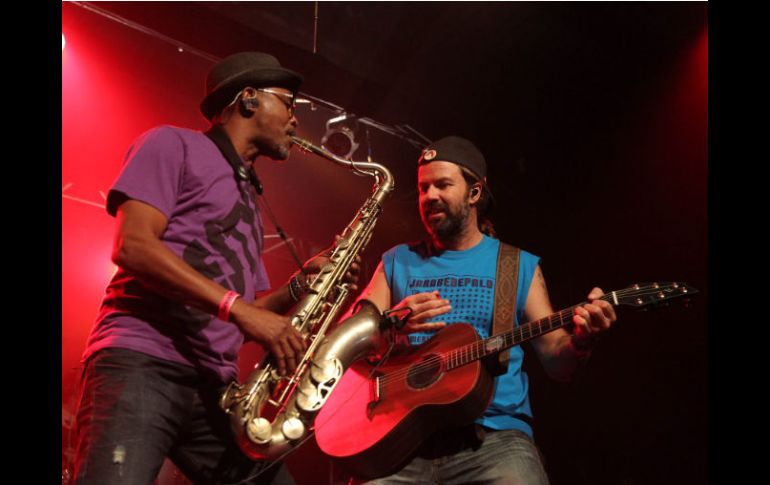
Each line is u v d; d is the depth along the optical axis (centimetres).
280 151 254
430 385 286
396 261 344
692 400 738
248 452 217
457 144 347
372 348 272
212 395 215
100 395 192
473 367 283
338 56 775
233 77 245
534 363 802
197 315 211
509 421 289
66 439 563
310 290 262
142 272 193
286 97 253
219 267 216
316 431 295
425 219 341
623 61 761
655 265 797
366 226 308
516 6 711
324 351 254
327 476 694
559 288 841
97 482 180
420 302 282
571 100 807
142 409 192
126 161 210
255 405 221
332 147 641
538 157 850
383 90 634
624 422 768
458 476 280
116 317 204
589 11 711
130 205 201
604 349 803
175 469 471
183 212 214
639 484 739
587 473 761
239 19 722
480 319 312
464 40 754
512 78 793
